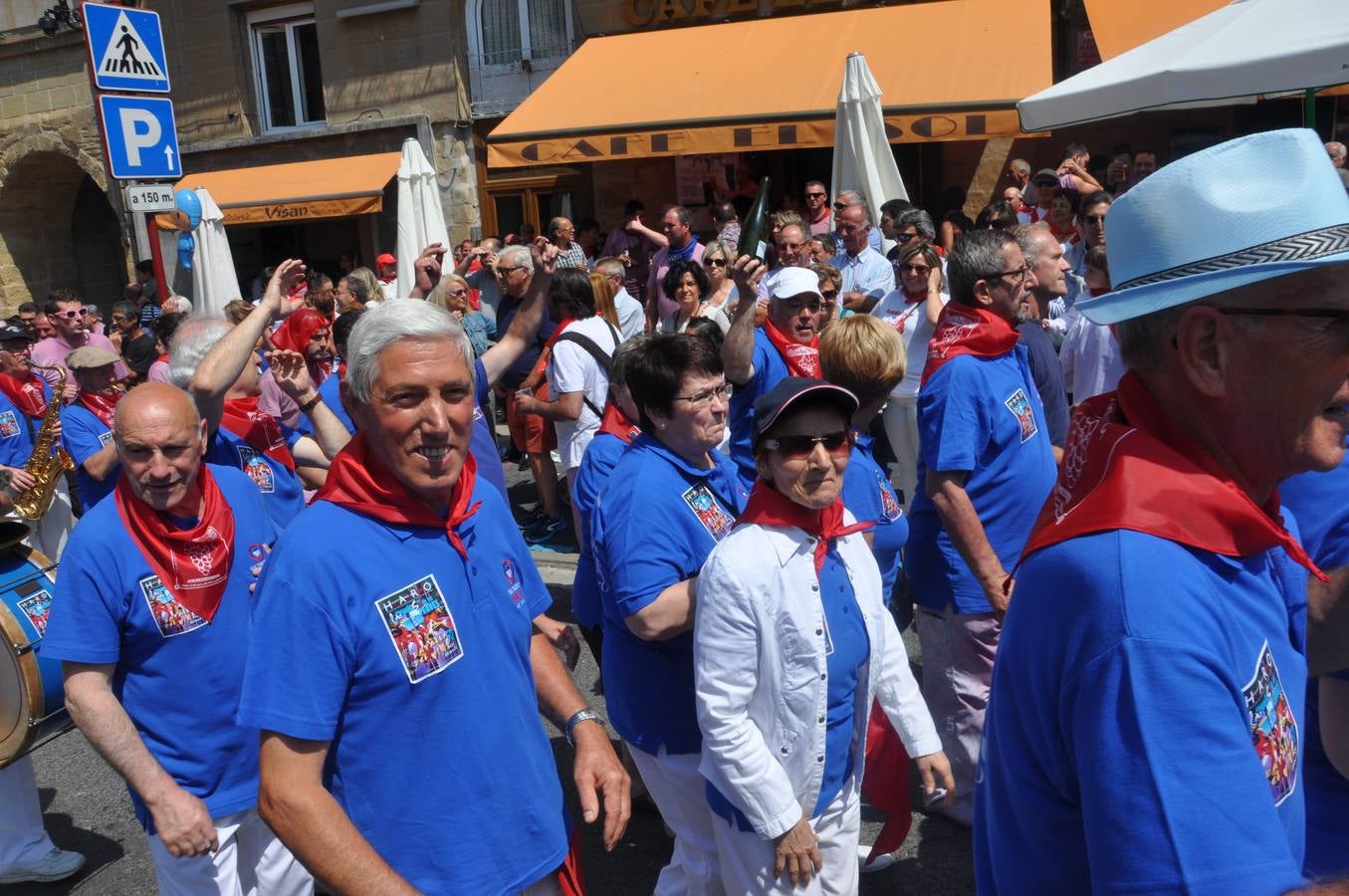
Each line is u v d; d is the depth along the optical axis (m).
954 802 3.75
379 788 1.99
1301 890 1.07
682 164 12.70
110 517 2.81
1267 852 1.11
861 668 2.57
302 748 1.90
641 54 11.91
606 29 12.79
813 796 2.45
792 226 7.10
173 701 2.82
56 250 18.06
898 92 9.73
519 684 2.16
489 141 10.90
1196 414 1.31
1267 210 1.23
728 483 2.89
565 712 2.36
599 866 3.79
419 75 13.95
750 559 2.36
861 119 8.46
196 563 2.85
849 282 7.71
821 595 2.43
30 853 3.90
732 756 2.37
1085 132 11.25
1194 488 1.23
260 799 1.91
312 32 14.91
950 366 3.39
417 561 2.03
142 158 7.79
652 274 8.92
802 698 2.38
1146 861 1.12
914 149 11.83
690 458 2.80
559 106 11.13
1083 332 5.69
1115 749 1.15
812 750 2.41
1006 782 1.40
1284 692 1.28
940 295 6.46
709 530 2.74
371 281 8.90
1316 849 1.84
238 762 2.86
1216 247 1.25
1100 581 1.20
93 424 5.16
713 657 2.38
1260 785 1.15
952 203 11.75
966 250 3.48
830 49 10.87
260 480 3.92
